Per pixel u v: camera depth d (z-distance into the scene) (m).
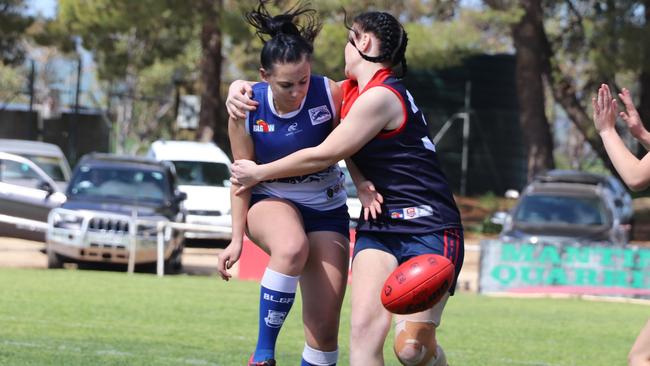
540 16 85.31
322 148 14.88
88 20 83.31
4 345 24.22
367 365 14.80
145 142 165.25
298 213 15.72
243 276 46.66
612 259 44.91
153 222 46.09
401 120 15.02
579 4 84.88
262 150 15.61
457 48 80.19
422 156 15.24
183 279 44.53
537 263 45.53
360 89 15.30
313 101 15.34
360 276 15.19
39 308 32.03
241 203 15.82
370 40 15.26
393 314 15.21
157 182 49.75
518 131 117.31
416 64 80.31
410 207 15.17
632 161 14.97
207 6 79.81
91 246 45.38
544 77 93.12
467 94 115.81
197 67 123.56
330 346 16.02
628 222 63.47
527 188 59.66
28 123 109.69
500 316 35.97
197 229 47.16
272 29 15.74
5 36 98.88
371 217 15.41
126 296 36.53
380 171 15.26
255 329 29.34
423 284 14.05
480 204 107.56
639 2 78.75
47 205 53.59
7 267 46.94
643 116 97.38
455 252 15.29
